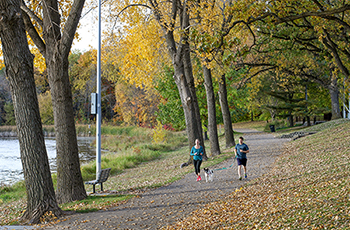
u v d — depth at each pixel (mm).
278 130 44469
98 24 12375
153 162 25766
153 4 17344
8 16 7945
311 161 13609
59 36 11188
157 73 21594
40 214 8344
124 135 57281
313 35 22656
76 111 84188
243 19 14352
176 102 35562
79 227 7332
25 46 8391
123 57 17703
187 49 18438
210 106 23141
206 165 17578
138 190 12492
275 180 11094
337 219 5414
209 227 6730
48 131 71500
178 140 45094
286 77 33031
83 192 11297
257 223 6406
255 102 52312
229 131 27297
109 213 8703
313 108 40281
